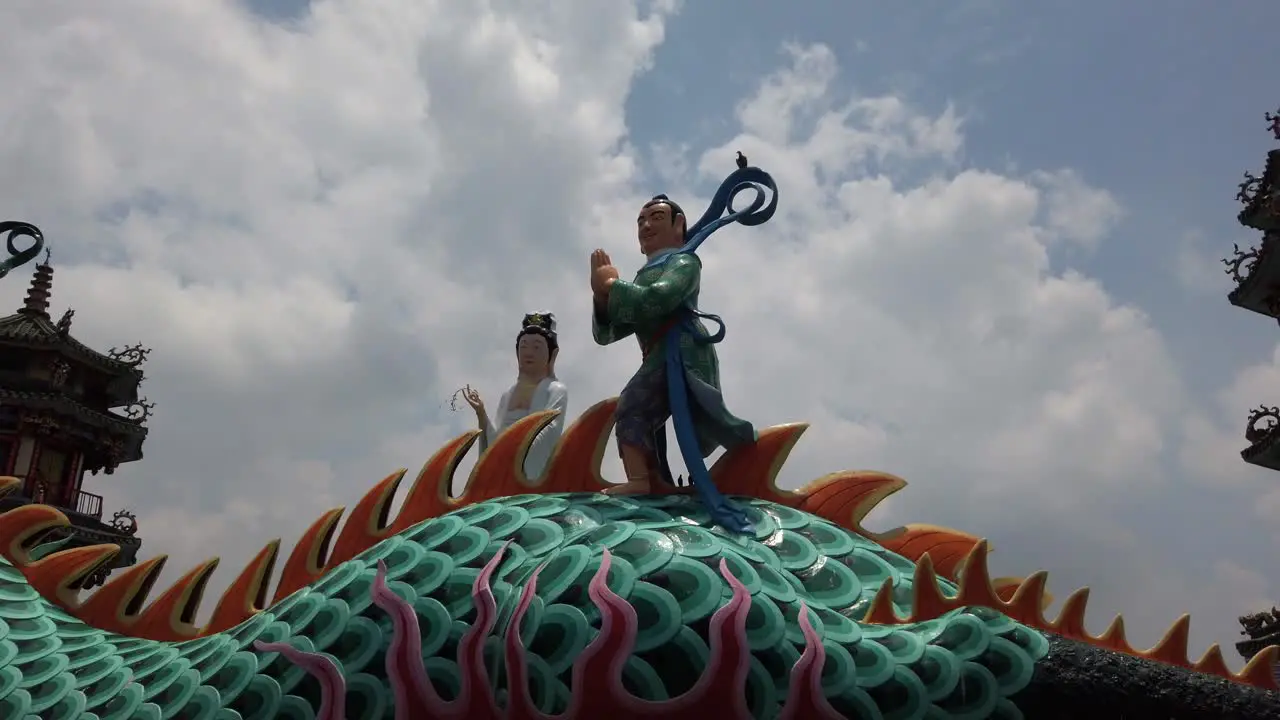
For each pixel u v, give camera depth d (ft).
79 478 91.50
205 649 32.19
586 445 36.88
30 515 39.47
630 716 25.25
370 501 36.52
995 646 26.48
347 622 29.53
